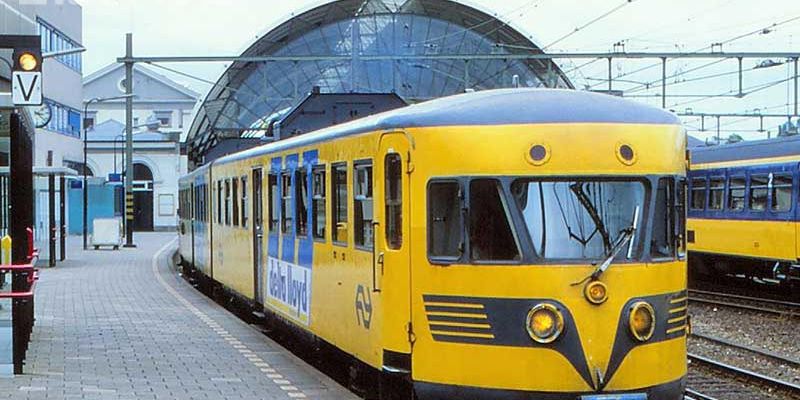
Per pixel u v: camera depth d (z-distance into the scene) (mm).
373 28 52688
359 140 10586
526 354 8836
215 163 21531
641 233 9102
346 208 11086
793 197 22594
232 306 20969
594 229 9000
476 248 9031
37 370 11930
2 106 13172
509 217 8961
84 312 18781
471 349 9031
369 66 54469
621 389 8898
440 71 51781
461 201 9094
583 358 8789
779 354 16109
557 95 9461
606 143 9109
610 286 8906
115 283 25859
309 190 12695
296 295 13492
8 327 12820
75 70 49812
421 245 9312
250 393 10727
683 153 9656
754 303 23750
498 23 48531
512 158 9008
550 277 8828
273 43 52594
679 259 9445
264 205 15641
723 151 26156
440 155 9211
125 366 12406
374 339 10133
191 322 17234
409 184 9422
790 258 22688
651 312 9016
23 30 20125
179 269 32438
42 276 28078
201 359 13062
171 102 87938
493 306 8930
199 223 25016
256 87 54656
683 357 9492
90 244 46062
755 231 24188
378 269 9938
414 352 9375
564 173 9016
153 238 57062
